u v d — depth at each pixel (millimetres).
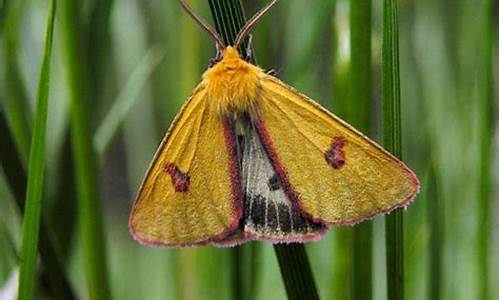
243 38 224
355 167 215
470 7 281
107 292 245
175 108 282
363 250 226
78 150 240
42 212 223
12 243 250
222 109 221
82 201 241
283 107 220
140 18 295
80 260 282
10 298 246
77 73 238
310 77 279
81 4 239
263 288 275
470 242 281
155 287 305
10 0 242
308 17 274
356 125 224
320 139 217
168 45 285
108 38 248
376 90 293
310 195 217
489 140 256
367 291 227
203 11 270
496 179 280
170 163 221
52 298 227
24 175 221
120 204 365
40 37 275
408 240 273
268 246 277
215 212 222
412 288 264
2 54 248
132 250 321
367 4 221
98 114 251
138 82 265
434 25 291
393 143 216
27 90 259
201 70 270
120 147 366
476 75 276
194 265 277
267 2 259
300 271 217
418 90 293
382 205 214
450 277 280
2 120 219
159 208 221
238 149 222
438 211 243
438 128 284
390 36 213
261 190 221
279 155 220
